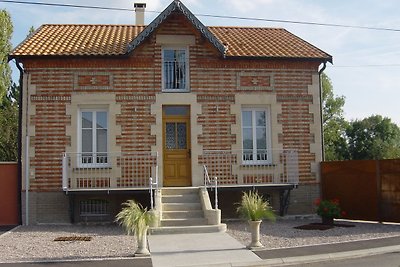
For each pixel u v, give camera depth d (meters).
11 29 30.55
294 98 17.73
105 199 16.66
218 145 17.09
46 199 16.34
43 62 16.59
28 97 16.48
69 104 16.61
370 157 56.34
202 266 9.61
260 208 11.52
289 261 10.08
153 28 16.39
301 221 16.67
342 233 13.70
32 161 16.36
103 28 20.02
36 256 10.68
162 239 12.77
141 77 16.97
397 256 10.56
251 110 17.72
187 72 17.25
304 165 17.64
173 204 15.16
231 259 10.15
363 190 16.58
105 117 17.02
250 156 17.45
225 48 16.83
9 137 33.16
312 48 18.66
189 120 17.20
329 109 46.31
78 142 16.64
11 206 16.52
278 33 20.69
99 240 12.82
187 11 16.59
